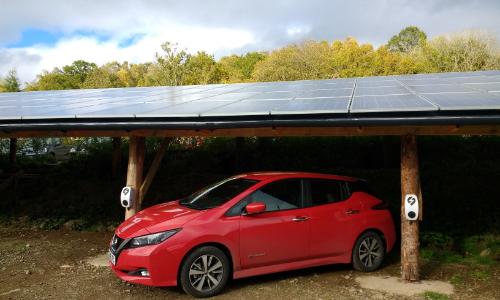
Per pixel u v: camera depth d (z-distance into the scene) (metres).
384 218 6.68
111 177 12.84
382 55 30.45
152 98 8.34
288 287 5.76
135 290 5.60
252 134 6.32
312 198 6.18
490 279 6.17
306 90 7.96
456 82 7.52
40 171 13.59
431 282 6.05
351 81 9.54
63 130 6.49
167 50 26.34
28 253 7.68
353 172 10.55
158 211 5.98
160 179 11.93
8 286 5.84
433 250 7.66
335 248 6.20
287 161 11.52
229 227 5.46
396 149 10.96
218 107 6.25
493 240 7.73
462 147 10.94
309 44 37.06
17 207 11.47
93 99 8.91
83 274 6.36
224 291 5.57
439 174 9.92
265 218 5.71
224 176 11.52
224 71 29.88
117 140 12.59
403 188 5.98
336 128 5.95
